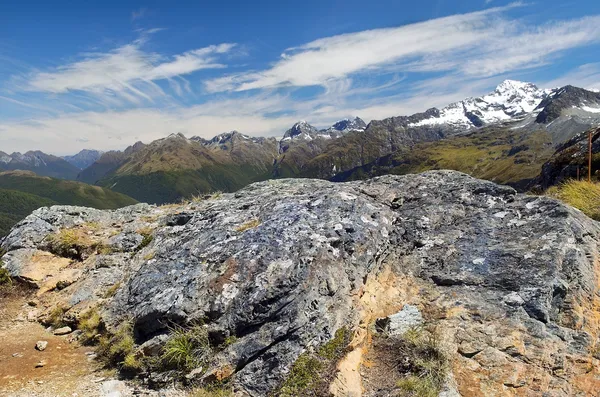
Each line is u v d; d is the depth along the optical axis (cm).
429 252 300
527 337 223
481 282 261
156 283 284
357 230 293
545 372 209
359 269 272
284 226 294
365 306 258
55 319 320
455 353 223
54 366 258
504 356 217
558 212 293
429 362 218
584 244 279
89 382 239
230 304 246
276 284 243
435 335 233
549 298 238
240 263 266
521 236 286
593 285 252
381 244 298
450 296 260
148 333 261
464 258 283
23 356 271
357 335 238
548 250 263
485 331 231
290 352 219
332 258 264
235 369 223
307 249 265
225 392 213
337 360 220
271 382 211
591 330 231
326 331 228
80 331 300
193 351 235
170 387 227
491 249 283
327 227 291
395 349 235
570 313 236
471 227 310
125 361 246
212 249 293
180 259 300
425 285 276
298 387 206
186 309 251
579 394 202
